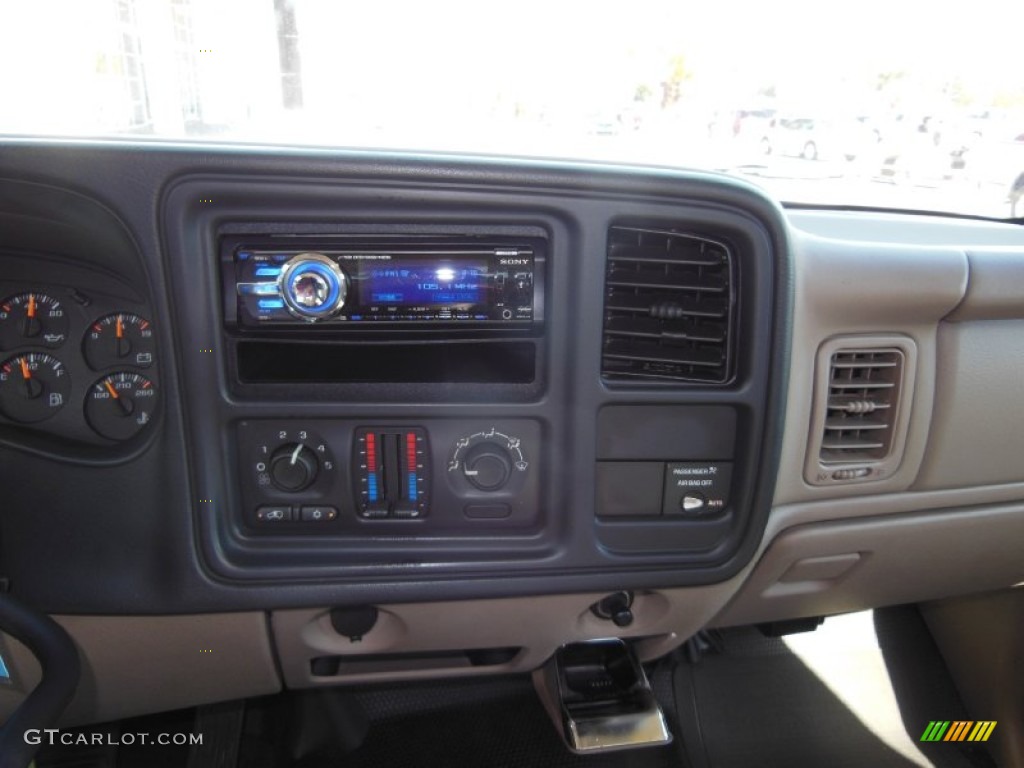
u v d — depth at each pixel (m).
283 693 1.57
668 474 1.09
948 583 1.43
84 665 1.14
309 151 0.89
